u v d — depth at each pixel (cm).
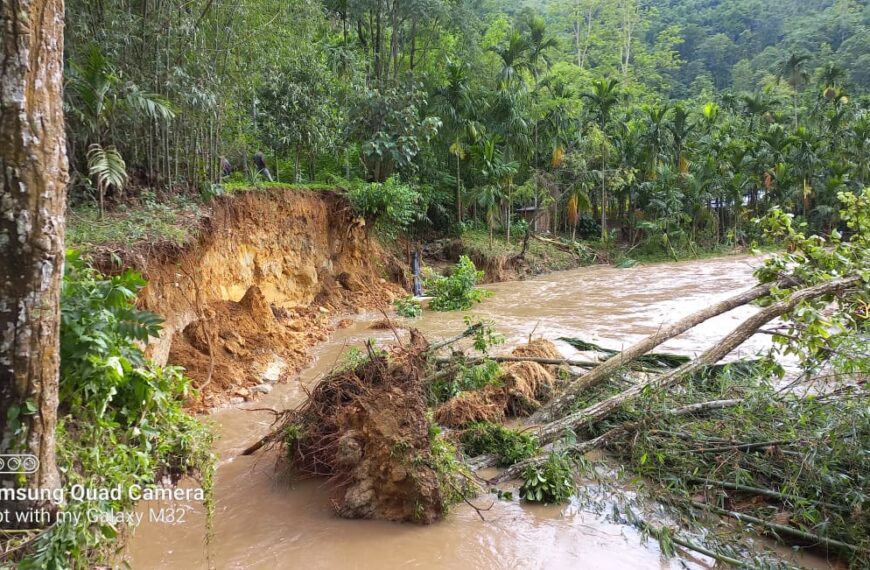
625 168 3198
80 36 838
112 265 701
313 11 1505
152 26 959
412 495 478
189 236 894
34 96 306
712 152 3462
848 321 615
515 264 2464
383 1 2138
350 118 1945
